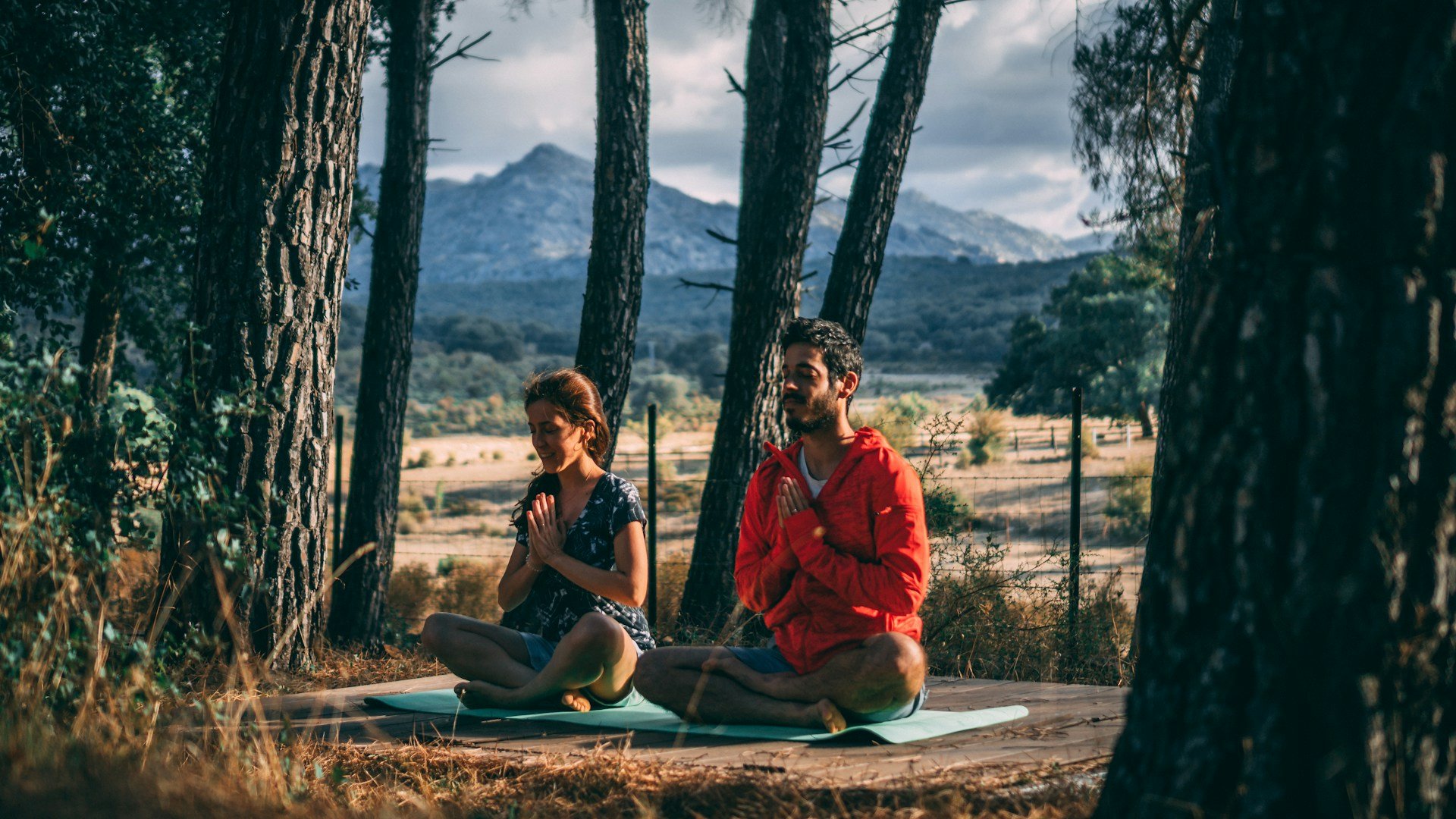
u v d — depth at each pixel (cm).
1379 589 206
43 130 867
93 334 1082
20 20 826
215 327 550
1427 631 207
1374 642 206
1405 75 209
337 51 566
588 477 438
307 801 291
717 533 902
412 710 439
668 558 1384
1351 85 212
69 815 222
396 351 955
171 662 523
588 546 429
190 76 1012
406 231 963
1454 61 209
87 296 1072
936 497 755
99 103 883
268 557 550
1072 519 716
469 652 429
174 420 400
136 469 390
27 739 264
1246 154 223
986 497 2406
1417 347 208
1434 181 208
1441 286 210
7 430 334
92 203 930
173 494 390
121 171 944
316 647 582
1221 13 632
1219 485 220
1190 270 686
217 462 397
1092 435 3353
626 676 426
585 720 405
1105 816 237
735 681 387
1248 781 212
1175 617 226
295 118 555
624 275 915
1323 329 211
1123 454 2891
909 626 388
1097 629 700
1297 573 210
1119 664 660
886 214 866
